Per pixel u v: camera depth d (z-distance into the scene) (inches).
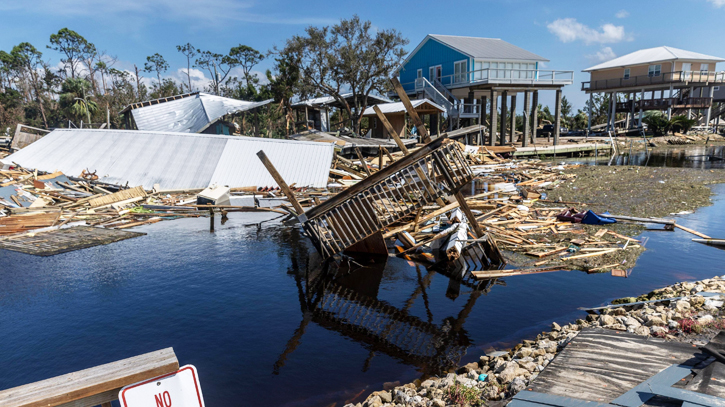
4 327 401.4
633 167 1523.1
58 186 1137.4
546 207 874.1
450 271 544.7
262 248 661.3
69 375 111.9
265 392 293.9
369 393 289.4
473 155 1699.1
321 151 1267.2
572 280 489.1
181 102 2206.0
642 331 300.4
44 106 3570.4
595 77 2738.7
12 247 665.6
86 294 480.1
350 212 555.8
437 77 2178.9
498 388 248.7
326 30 2064.5
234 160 1239.5
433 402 244.5
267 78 2193.7
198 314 426.0
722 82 2534.5
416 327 390.6
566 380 209.5
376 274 541.6
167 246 674.8
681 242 613.6
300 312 430.0
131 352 354.9
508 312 411.8
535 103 2201.0
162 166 1245.7
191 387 116.8
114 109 3366.1
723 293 361.7
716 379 189.5
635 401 181.8
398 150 1804.9
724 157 1876.2
